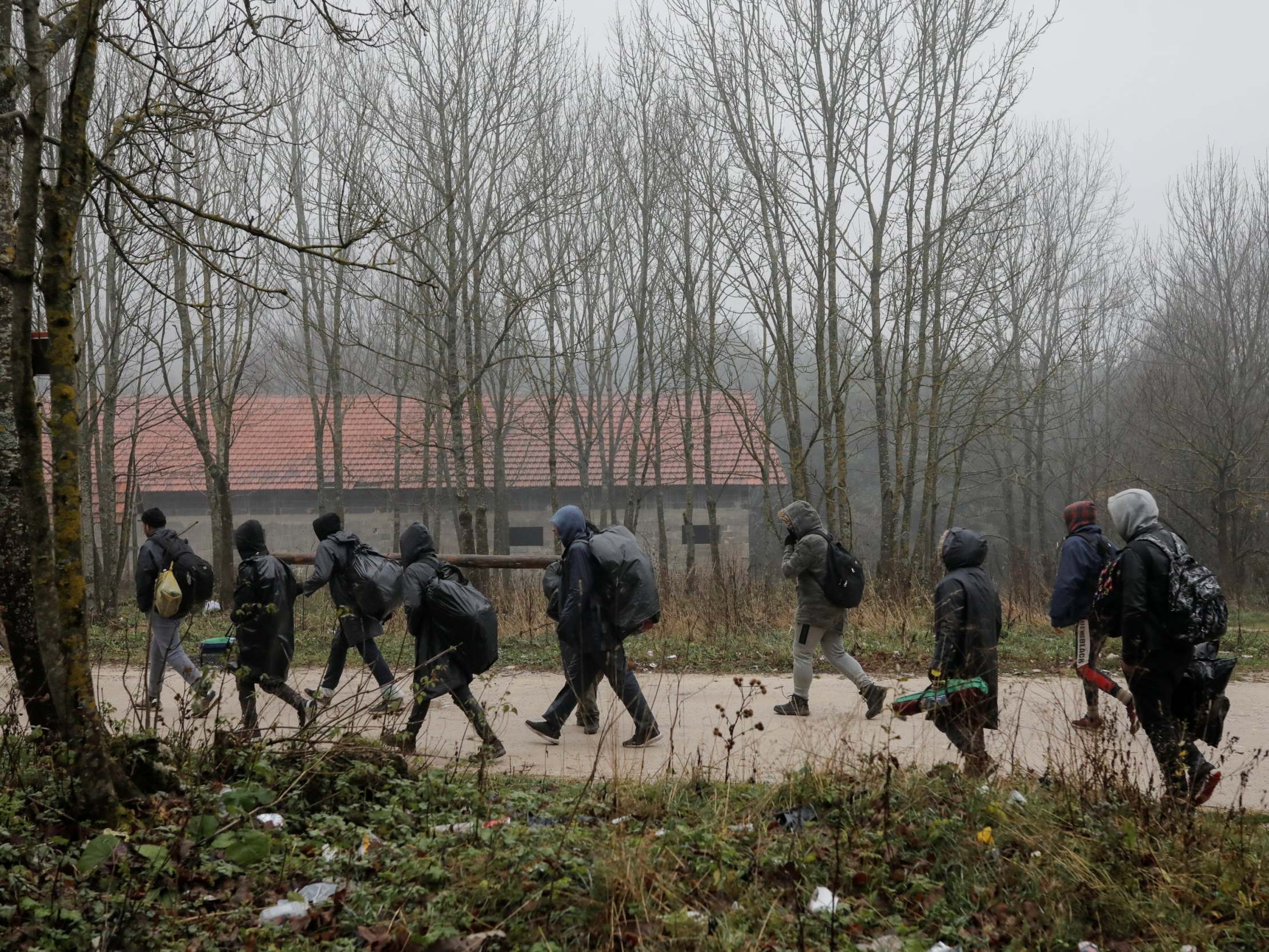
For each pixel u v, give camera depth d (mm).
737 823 5102
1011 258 26281
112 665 11023
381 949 3648
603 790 5590
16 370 4191
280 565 7691
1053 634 12859
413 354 25688
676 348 24641
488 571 16391
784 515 8352
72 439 4391
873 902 4211
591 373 26375
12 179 5527
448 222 16188
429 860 4301
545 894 4031
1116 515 5703
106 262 16234
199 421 29469
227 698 8828
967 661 5949
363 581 7996
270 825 4773
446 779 5691
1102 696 9039
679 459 29891
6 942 3396
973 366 23859
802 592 8289
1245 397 30562
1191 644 5391
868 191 18328
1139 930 4000
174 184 13742
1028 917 4027
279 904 3963
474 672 6961
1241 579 30219
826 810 5230
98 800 4406
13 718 5258
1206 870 4367
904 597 14484
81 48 4340
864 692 8117
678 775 6133
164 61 5605
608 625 7336
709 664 11109
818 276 18016
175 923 3678
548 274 19547
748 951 3654
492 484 32062
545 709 8867
